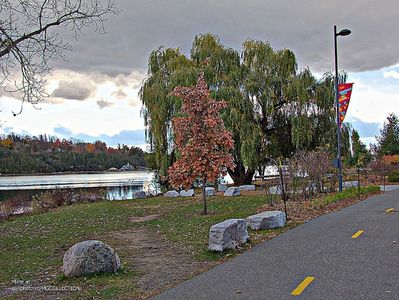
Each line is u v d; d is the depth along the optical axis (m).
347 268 7.16
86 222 15.95
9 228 15.89
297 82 28.48
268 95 28.58
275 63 30.03
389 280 6.40
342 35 22.03
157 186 32.34
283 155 30.17
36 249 11.13
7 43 11.21
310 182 19.47
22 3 11.55
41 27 11.99
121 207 20.95
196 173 16.44
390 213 13.64
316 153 22.42
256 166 28.23
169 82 28.83
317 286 6.26
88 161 84.19
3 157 68.88
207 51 30.00
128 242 11.30
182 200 23.12
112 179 66.50
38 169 74.31
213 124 16.23
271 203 17.38
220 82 28.53
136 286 6.82
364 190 22.22
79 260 7.52
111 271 7.65
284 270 7.25
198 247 9.84
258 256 8.44
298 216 13.88
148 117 30.33
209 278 7.07
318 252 8.45
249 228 11.66
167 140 28.88
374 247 8.66
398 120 60.62
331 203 17.11
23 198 31.44
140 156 89.69
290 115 28.97
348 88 21.81
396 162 45.81
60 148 80.38
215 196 24.12
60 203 26.69
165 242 10.91
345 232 10.49
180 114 25.75
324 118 29.47
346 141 30.00
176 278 7.24
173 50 31.47
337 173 24.09
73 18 12.43
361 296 5.73
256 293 6.10
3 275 8.32
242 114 27.66
